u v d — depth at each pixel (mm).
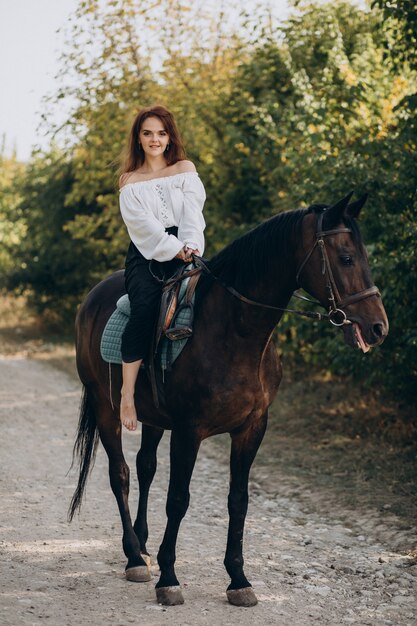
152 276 4070
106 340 4426
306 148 8836
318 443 8031
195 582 4332
